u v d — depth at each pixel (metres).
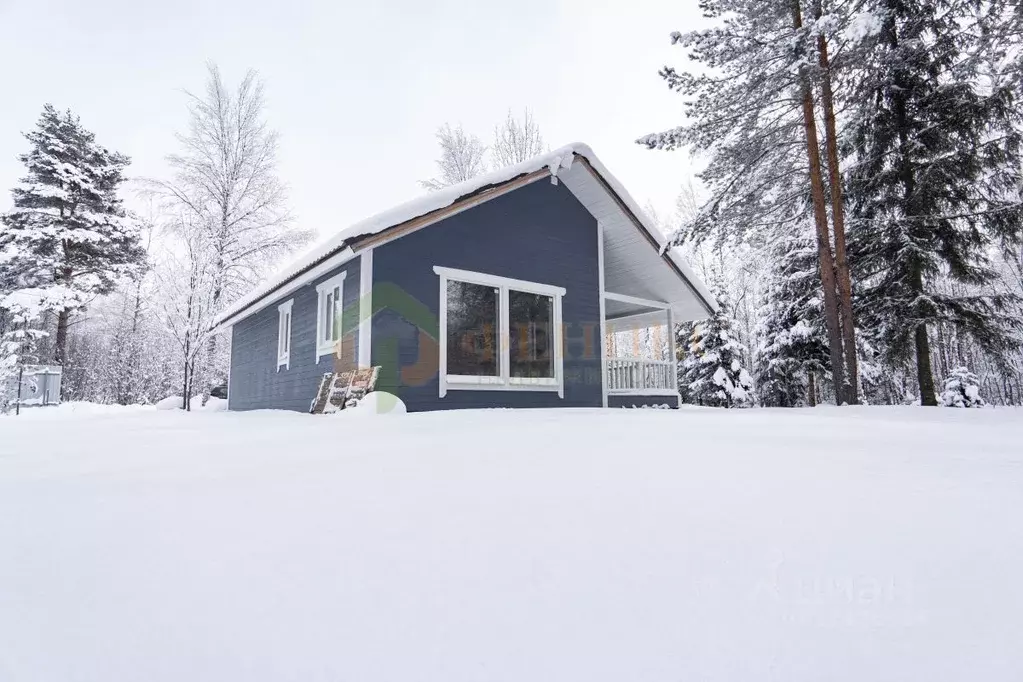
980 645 1.01
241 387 15.28
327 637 1.07
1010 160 10.92
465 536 1.62
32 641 1.06
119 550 1.55
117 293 25.09
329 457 3.00
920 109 11.72
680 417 5.77
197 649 1.03
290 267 9.89
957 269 11.90
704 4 10.15
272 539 1.62
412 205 8.05
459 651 1.02
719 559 1.42
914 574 1.32
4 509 2.00
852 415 6.46
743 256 18.44
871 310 12.40
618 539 1.57
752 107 9.60
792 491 2.06
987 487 2.10
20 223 22.53
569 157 9.80
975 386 15.88
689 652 1.01
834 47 9.43
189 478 2.53
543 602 1.20
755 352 20.38
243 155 20.78
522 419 5.32
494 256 9.28
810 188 10.73
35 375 17.88
